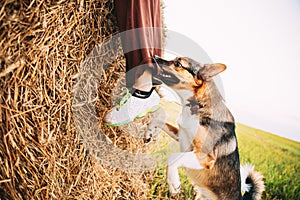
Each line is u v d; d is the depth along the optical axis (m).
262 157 2.24
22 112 1.18
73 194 1.36
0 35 1.12
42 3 1.17
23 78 1.18
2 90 1.14
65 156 1.33
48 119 1.25
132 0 1.39
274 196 2.21
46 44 1.22
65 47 1.29
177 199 1.83
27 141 1.21
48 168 1.25
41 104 1.23
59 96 1.29
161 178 1.79
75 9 1.29
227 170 1.80
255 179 2.02
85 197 1.40
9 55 1.13
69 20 1.28
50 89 1.26
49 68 1.25
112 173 1.53
